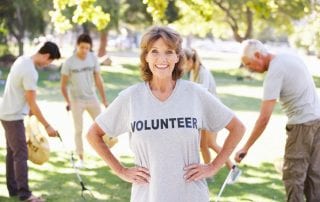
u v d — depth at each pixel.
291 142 4.90
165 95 2.96
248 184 6.80
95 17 8.08
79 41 7.34
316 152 4.89
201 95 3.01
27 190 5.79
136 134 2.95
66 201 5.95
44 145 5.93
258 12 8.05
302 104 4.79
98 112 7.61
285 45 63.19
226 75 27.91
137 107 2.97
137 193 3.02
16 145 5.66
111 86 20.55
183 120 2.92
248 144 4.84
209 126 3.08
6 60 28.05
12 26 26.25
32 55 5.61
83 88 7.45
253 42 4.86
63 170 7.36
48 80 21.72
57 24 8.07
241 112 14.23
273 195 6.32
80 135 7.55
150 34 2.94
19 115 5.62
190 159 2.96
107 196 6.18
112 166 3.09
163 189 2.92
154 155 2.92
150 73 3.00
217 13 31.77
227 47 72.62
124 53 48.81
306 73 4.83
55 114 12.90
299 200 4.94
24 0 24.72
